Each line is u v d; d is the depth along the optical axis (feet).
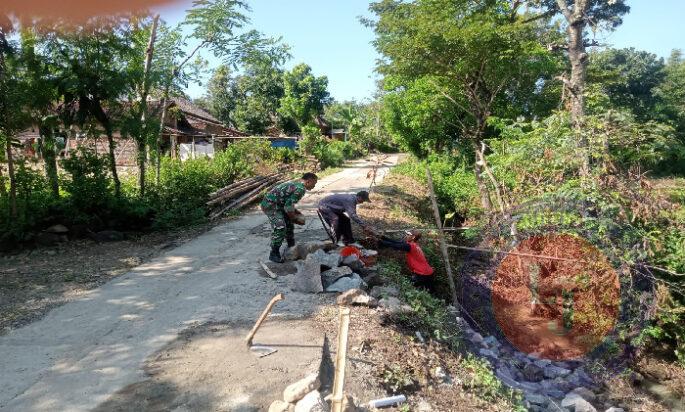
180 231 37.22
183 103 102.06
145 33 37.65
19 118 32.24
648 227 26.55
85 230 34.24
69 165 35.14
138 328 20.06
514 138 44.21
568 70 67.92
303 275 24.18
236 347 18.38
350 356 18.06
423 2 56.49
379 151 162.40
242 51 44.09
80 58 33.71
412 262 29.27
